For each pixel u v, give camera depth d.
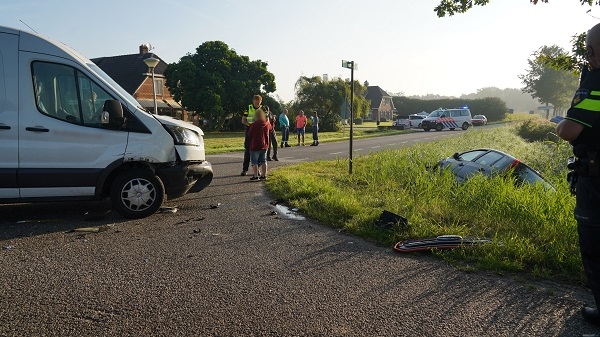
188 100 44.62
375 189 8.43
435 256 4.83
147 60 18.95
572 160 3.04
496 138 20.48
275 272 4.32
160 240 5.31
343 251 5.00
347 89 45.22
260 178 10.28
